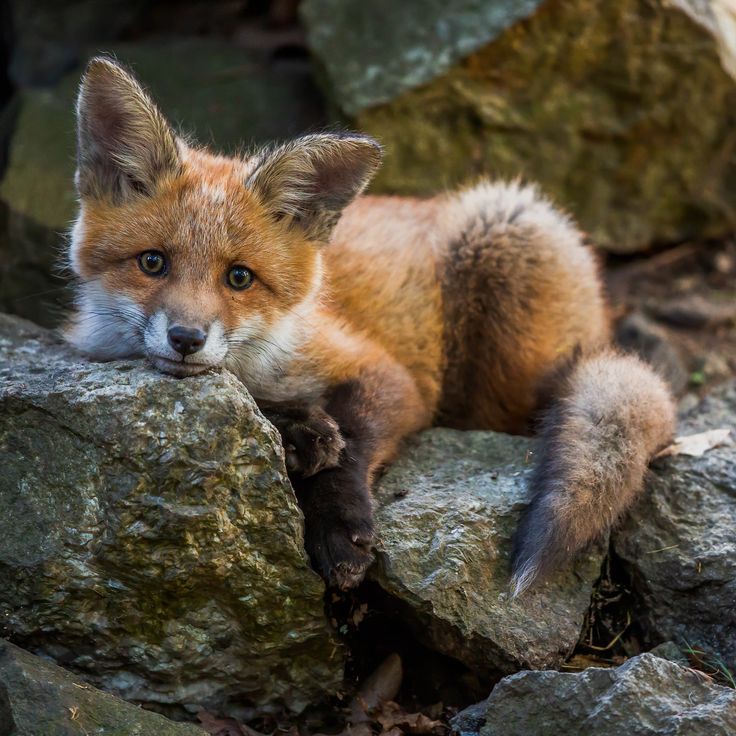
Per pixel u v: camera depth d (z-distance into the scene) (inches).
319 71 440.1
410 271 339.9
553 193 448.1
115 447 233.1
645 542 283.1
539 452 293.9
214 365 253.8
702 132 452.8
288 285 279.6
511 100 434.3
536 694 232.8
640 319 429.4
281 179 279.0
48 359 299.3
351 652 270.2
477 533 265.6
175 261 263.9
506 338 346.0
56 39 487.8
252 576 242.7
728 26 451.5
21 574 234.8
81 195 279.1
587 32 426.3
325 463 259.1
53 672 227.6
